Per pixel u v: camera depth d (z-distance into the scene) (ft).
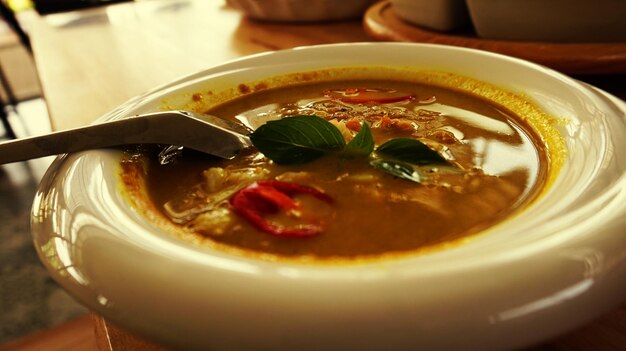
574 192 0.45
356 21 1.66
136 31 1.76
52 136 0.60
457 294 0.34
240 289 0.36
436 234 0.54
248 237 0.55
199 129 0.67
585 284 0.36
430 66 0.92
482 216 0.57
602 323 0.48
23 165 3.19
